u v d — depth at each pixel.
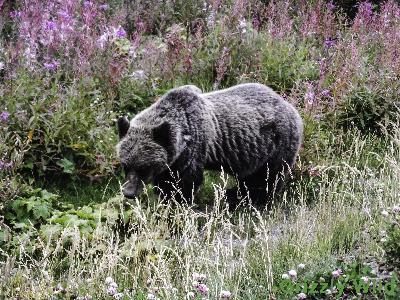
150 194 13.47
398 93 17.28
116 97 16.23
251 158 13.53
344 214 12.05
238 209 13.90
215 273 9.93
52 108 14.42
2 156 12.86
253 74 17.91
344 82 17.08
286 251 10.88
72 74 15.96
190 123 12.52
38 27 16.33
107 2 20.25
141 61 17.31
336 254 11.03
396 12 21.17
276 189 14.12
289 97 16.47
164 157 12.05
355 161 15.81
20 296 9.51
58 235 11.55
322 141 15.78
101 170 14.04
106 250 10.38
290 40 19.69
